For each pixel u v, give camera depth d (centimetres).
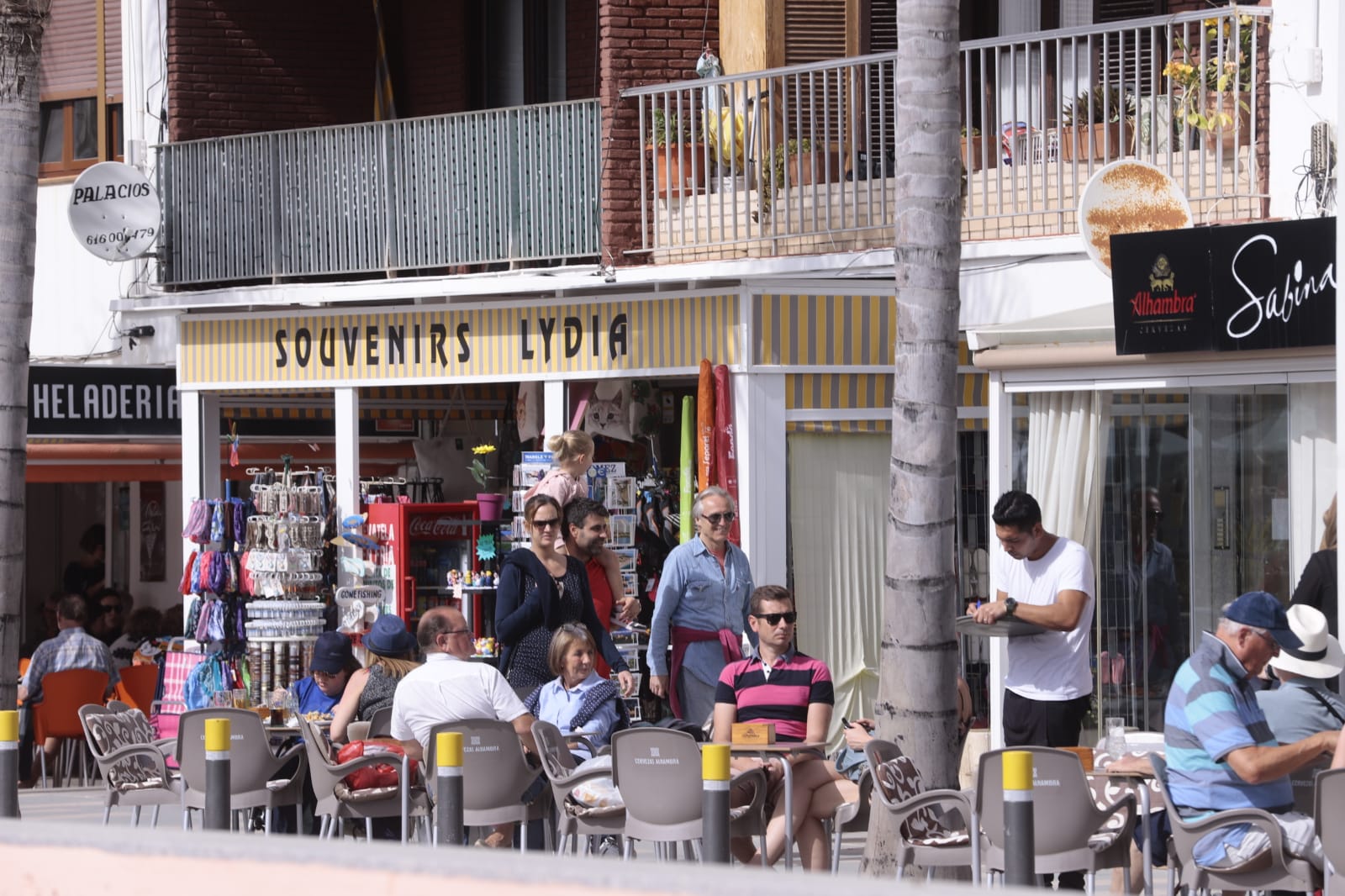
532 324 1759
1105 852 908
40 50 1362
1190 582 1255
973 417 1592
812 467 1603
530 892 464
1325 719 923
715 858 860
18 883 547
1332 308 1152
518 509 1666
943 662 1000
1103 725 1290
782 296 1598
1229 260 1199
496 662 1700
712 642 1343
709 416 1594
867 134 1579
